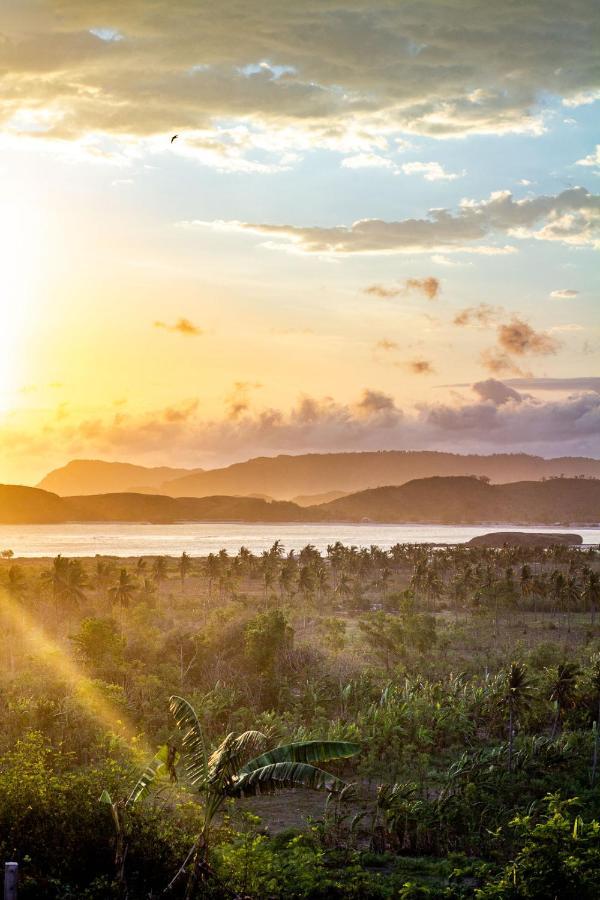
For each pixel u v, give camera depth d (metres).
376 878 44.69
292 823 56.09
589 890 34.56
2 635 117.94
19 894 29.31
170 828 33.72
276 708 85.56
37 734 40.75
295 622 148.38
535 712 79.44
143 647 100.38
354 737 70.00
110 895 29.36
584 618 176.88
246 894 32.12
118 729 63.75
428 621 130.38
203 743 30.22
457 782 60.47
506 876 36.19
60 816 32.00
